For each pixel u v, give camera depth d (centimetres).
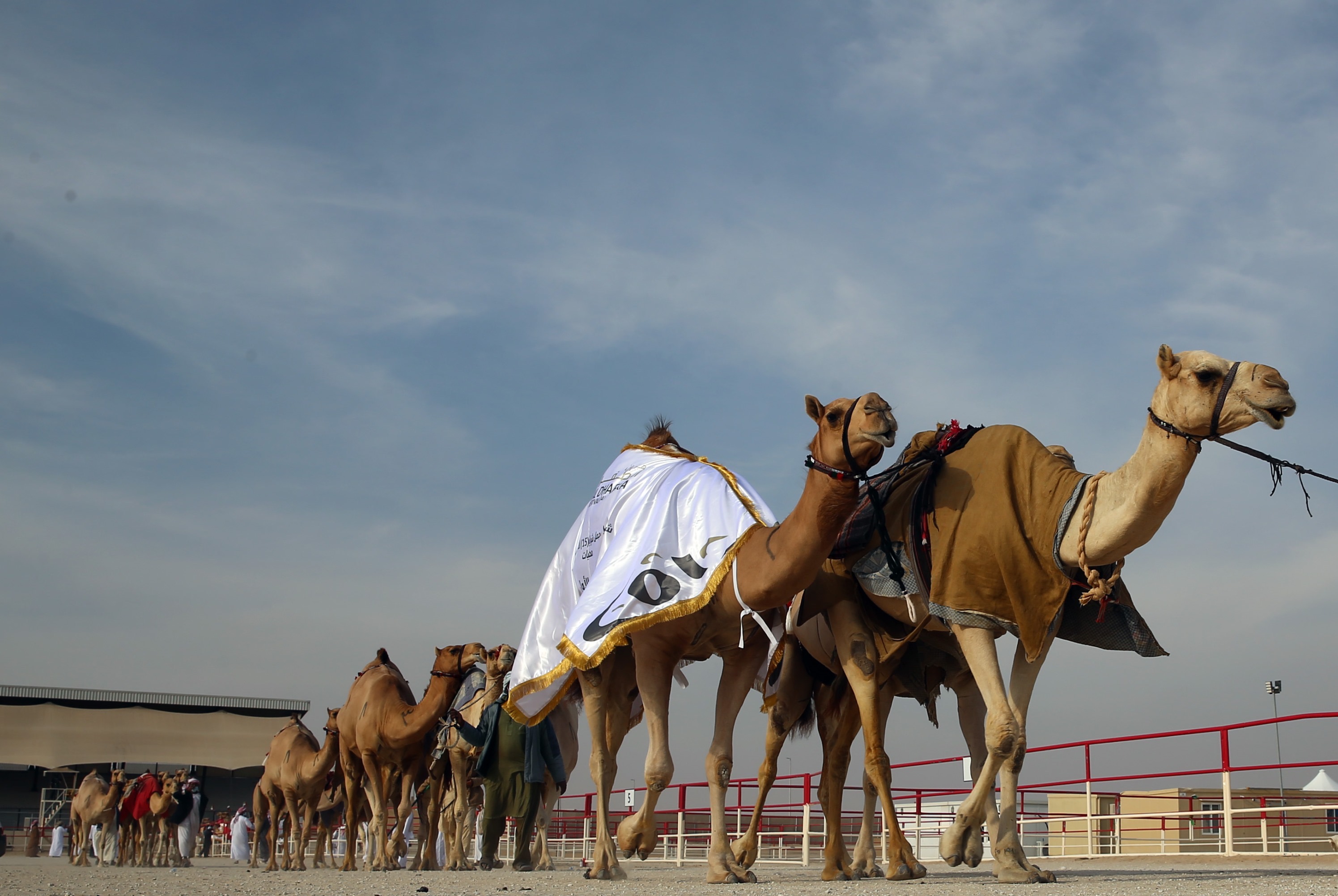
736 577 817
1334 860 1650
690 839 2573
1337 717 1220
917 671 919
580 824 2959
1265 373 691
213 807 5534
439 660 1677
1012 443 806
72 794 4981
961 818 767
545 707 1019
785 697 1015
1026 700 777
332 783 2277
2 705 5016
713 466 926
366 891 851
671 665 870
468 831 1753
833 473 759
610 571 890
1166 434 713
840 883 834
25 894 818
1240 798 1727
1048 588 766
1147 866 1509
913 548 813
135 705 5197
